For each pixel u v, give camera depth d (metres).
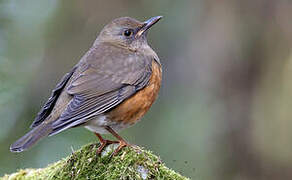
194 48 13.55
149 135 13.01
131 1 13.72
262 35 13.52
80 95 9.21
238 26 13.50
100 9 13.70
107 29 10.66
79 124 9.23
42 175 8.83
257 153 13.41
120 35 10.53
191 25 13.55
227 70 13.49
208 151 12.93
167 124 13.03
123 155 8.30
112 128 9.56
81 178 8.27
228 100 13.43
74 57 13.49
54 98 9.52
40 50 13.49
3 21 12.69
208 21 13.52
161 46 13.62
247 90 13.52
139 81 9.58
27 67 13.11
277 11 13.54
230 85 13.49
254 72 13.54
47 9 13.69
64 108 9.19
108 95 9.34
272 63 13.50
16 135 12.59
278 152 13.35
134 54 10.11
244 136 13.35
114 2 13.70
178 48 13.62
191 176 12.80
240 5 13.55
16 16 12.86
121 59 9.85
